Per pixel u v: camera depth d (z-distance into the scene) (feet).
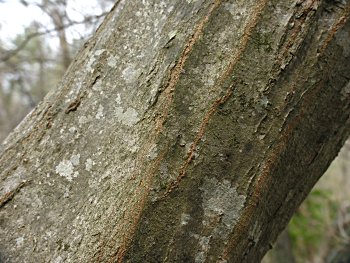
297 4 1.44
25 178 1.51
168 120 1.42
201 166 1.41
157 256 1.40
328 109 1.54
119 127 1.47
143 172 1.40
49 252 1.42
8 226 1.47
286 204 1.64
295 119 1.46
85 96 1.53
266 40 1.43
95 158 1.46
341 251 5.43
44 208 1.47
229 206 1.43
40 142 1.55
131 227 1.38
